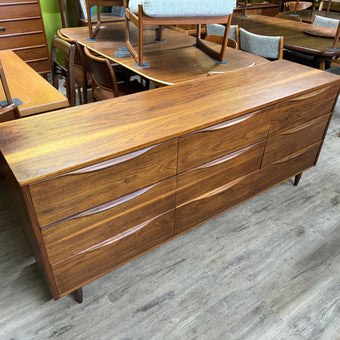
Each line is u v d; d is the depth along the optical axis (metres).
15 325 1.26
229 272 1.51
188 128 1.13
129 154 1.04
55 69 2.10
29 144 1.01
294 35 2.83
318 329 1.28
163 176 1.20
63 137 1.05
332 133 2.71
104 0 2.21
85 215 1.06
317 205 1.94
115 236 1.21
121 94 2.17
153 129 1.12
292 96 1.45
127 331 1.26
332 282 1.47
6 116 1.17
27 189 0.88
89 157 0.96
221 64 1.91
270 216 1.85
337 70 2.87
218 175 1.42
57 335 1.23
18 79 1.56
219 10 1.73
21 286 1.40
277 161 1.71
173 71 1.78
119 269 1.50
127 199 1.14
